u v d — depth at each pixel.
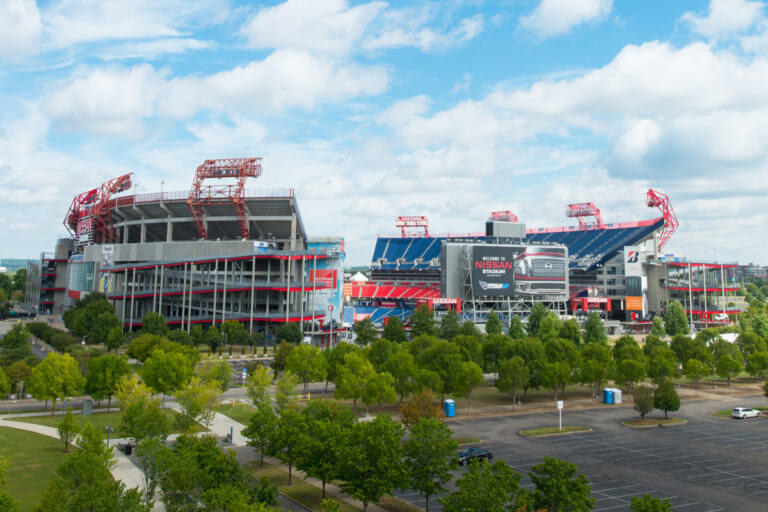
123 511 36.91
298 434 52.75
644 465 64.50
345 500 51.69
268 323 178.50
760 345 136.12
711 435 79.38
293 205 197.38
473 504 37.94
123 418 60.75
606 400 103.44
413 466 47.97
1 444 64.56
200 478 42.06
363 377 82.94
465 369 90.62
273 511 37.56
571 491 39.78
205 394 69.62
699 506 52.06
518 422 86.88
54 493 36.03
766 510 51.28
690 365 116.06
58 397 80.00
